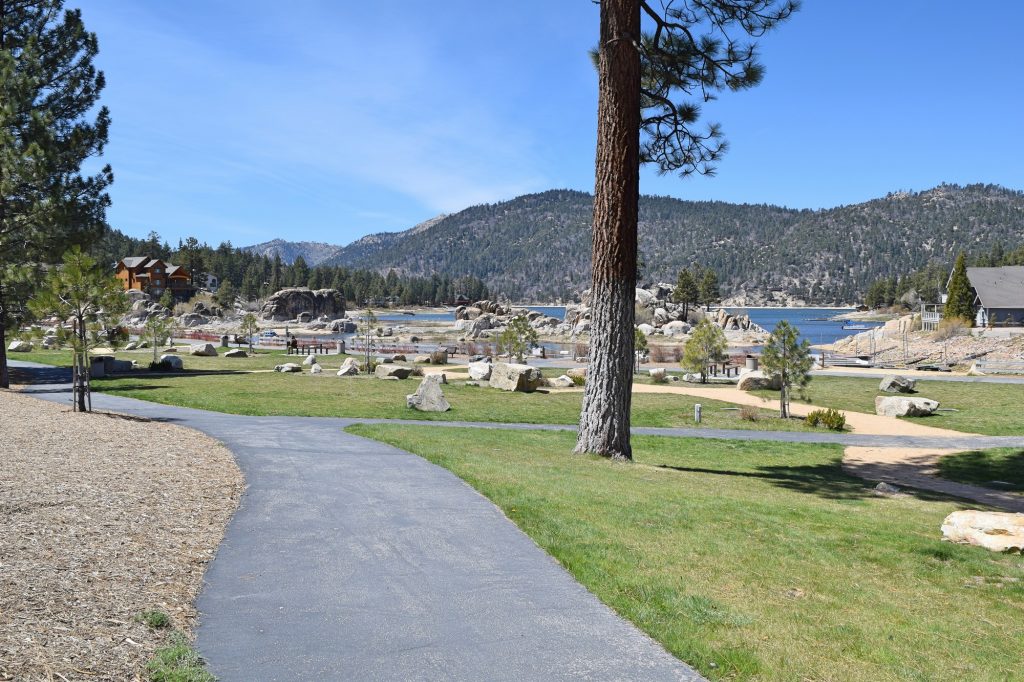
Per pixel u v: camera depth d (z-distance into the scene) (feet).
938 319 255.70
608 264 50.62
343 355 175.83
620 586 22.56
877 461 63.05
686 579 23.43
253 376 113.70
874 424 85.97
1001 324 243.60
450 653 17.75
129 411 69.67
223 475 38.50
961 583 24.64
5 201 89.61
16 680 14.26
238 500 33.19
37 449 41.65
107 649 16.56
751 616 20.44
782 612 20.89
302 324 441.27
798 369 86.69
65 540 24.00
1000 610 22.02
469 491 35.78
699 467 55.93
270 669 16.63
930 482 54.60
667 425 82.23
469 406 87.86
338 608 20.61
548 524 29.43
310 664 16.96
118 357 156.35
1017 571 26.27
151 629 18.19
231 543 26.48
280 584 22.44
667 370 152.76
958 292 249.96
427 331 376.27
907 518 36.50
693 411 90.53
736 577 23.94
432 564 24.67
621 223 50.16
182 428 56.75
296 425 62.39
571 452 53.11
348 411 77.41
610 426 51.03
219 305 515.09
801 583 23.70
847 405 101.76
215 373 120.16
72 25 98.73
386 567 24.27
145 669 15.89
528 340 154.20
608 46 49.49
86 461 38.78
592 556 25.38
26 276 88.74
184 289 522.47
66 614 18.07
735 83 54.24
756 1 49.83
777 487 45.70
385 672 16.61
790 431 80.02
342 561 24.80
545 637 18.83
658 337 331.36
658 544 27.32
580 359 182.91
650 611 20.56
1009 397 102.99
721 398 104.17
